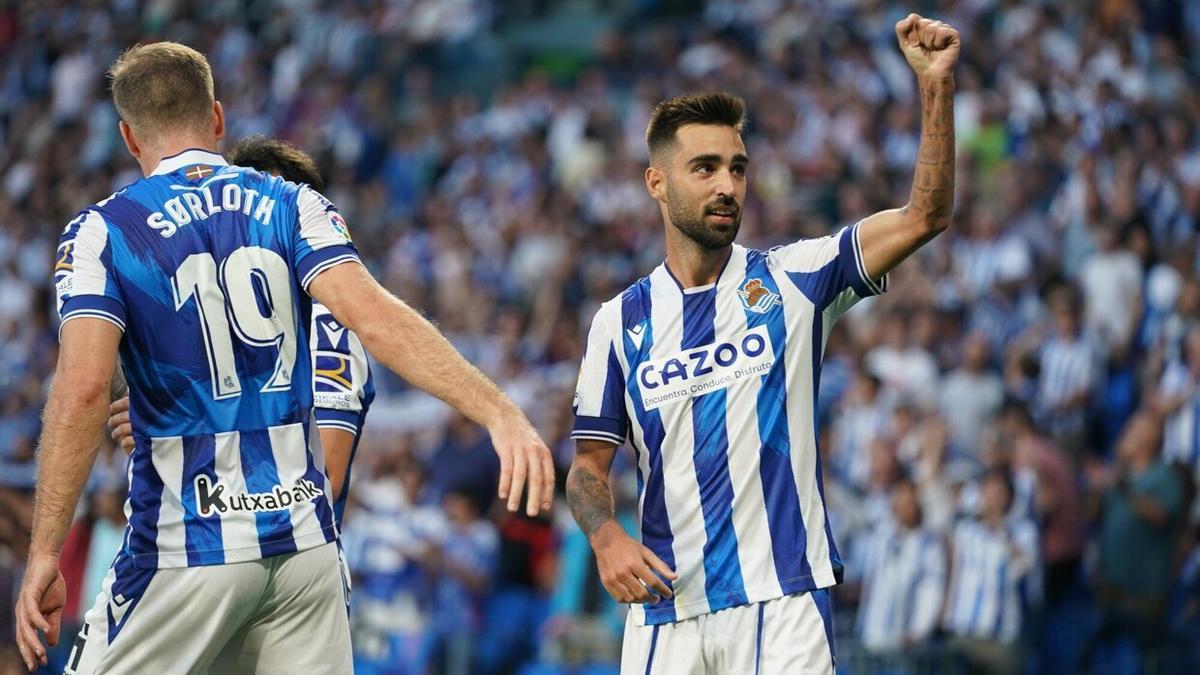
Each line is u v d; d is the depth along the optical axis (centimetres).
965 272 2884
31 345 3697
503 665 2305
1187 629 2119
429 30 5275
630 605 1086
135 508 916
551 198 3856
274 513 913
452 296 3650
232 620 914
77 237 916
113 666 915
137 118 961
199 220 927
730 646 1041
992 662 2097
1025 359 2523
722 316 1065
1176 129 2989
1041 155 3062
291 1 5503
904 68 3800
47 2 5853
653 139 1088
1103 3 3388
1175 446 2269
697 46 4412
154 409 913
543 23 5406
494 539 2366
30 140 5356
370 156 4662
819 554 1040
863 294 1053
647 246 3459
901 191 3362
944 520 2192
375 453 2706
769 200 3562
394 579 2372
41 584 862
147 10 5694
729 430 1051
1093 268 2675
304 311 937
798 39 4125
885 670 2175
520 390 2942
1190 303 2423
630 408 1079
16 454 2594
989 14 3719
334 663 944
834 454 2531
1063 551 2194
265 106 5131
